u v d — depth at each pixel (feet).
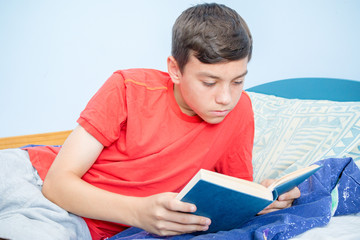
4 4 5.78
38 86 6.14
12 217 2.28
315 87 5.59
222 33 2.20
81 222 2.54
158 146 2.86
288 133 4.68
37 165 2.85
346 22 5.31
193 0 6.66
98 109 2.68
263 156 4.50
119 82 2.90
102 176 2.78
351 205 2.96
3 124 6.06
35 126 6.24
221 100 2.30
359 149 3.88
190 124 2.92
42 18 5.99
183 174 2.95
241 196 1.89
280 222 2.33
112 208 2.32
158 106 2.92
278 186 2.13
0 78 5.92
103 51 6.40
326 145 4.09
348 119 4.30
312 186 2.97
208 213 2.14
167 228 2.17
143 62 6.68
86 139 2.60
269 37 6.31
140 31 6.55
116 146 2.88
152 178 2.89
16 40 5.92
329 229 2.53
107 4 6.29
